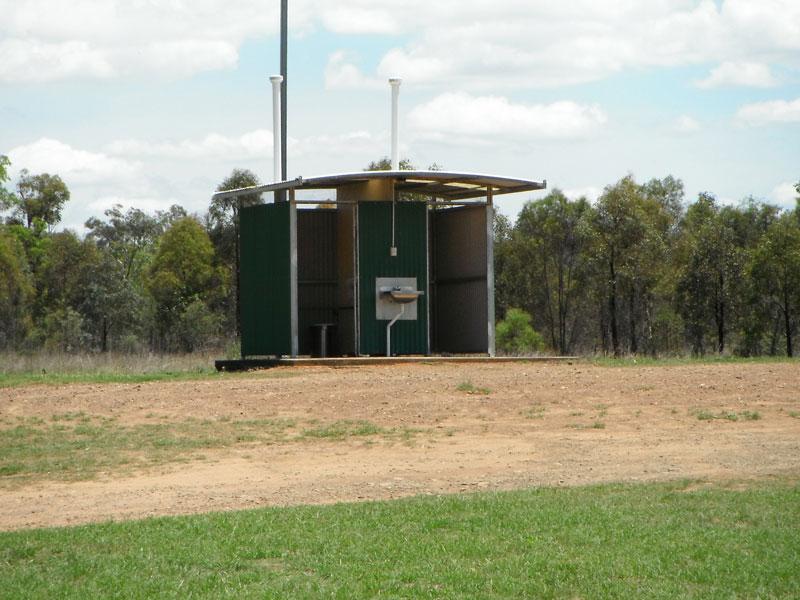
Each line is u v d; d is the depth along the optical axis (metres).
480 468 13.34
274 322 23.53
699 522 9.95
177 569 8.71
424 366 22.31
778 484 11.84
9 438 15.23
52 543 9.61
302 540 9.49
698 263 45.88
